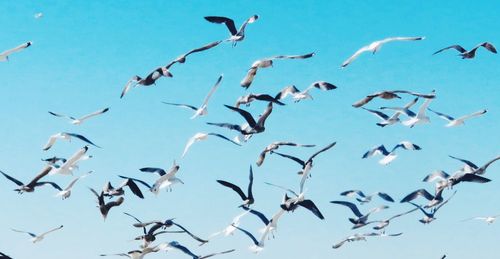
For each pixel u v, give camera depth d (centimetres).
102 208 4300
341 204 4675
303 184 4084
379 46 3950
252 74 4122
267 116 4138
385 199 4631
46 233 4575
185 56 4275
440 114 4425
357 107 4350
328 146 4156
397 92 4319
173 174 4216
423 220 4522
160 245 4159
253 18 4181
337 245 4684
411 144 4438
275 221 4056
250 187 4175
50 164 4484
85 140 4391
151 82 4306
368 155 4453
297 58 4100
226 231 4091
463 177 4391
